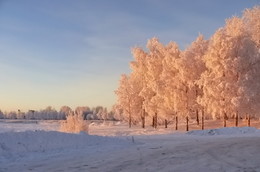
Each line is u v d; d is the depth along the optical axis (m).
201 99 44.72
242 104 41.97
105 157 14.98
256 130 34.06
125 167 12.16
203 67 49.16
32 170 12.12
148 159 13.73
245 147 15.92
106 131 50.53
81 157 15.28
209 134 35.00
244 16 47.25
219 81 43.22
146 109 56.22
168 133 41.41
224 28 45.91
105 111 132.25
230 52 43.34
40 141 18.19
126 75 65.31
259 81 42.97
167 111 51.22
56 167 12.66
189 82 47.97
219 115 45.28
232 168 11.33
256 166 11.53
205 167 11.64
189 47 50.28
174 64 50.53
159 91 51.75
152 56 56.66
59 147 18.53
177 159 13.39
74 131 35.38
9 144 16.72
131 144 21.27
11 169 12.43
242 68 42.84
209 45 47.06
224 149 15.54
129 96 63.75
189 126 54.19
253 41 43.62
